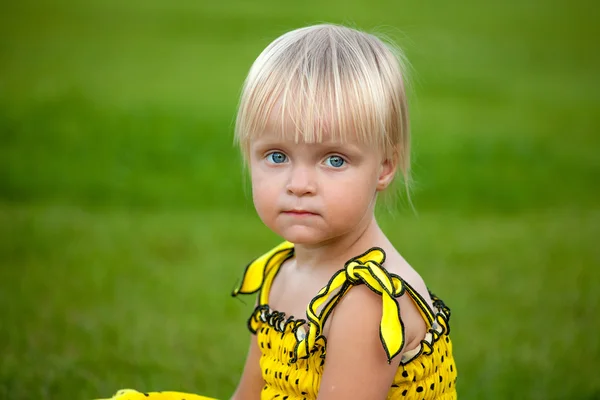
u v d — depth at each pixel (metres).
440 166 10.81
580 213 9.32
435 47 20.89
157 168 10.76
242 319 5.76
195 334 5.39
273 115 2.54
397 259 2.73
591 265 7.05
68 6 25.30
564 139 12.64
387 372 2.50
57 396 4.37
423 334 2.63
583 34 24.20
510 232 8.29
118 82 15.73
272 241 7.88
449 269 6.88
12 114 12.70
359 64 2.60
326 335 2.57
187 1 26.66
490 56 20.30
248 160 2.78
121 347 5.11
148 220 8.66
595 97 16.16
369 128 2.54
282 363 2.72
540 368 4.81
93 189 9.86
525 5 29.17
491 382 4.61
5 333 5.30
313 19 23.59
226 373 4.74
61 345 5.12
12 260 7.03
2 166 10.41
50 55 18.41
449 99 15.45
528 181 10.52
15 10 24.34
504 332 5.41
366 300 2.52
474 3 28.73
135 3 26.22
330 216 2.53
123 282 6.48
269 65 2.62
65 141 11.57
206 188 10.04
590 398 4.47
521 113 14.44
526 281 6.55
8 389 4.40
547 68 19.28
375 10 25.92
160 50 19.56
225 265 7.03
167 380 4.61
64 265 6.90
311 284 2.76
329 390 2.50
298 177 2.52
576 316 5.75
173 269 6.88
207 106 13.76
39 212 8.82
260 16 24.14
